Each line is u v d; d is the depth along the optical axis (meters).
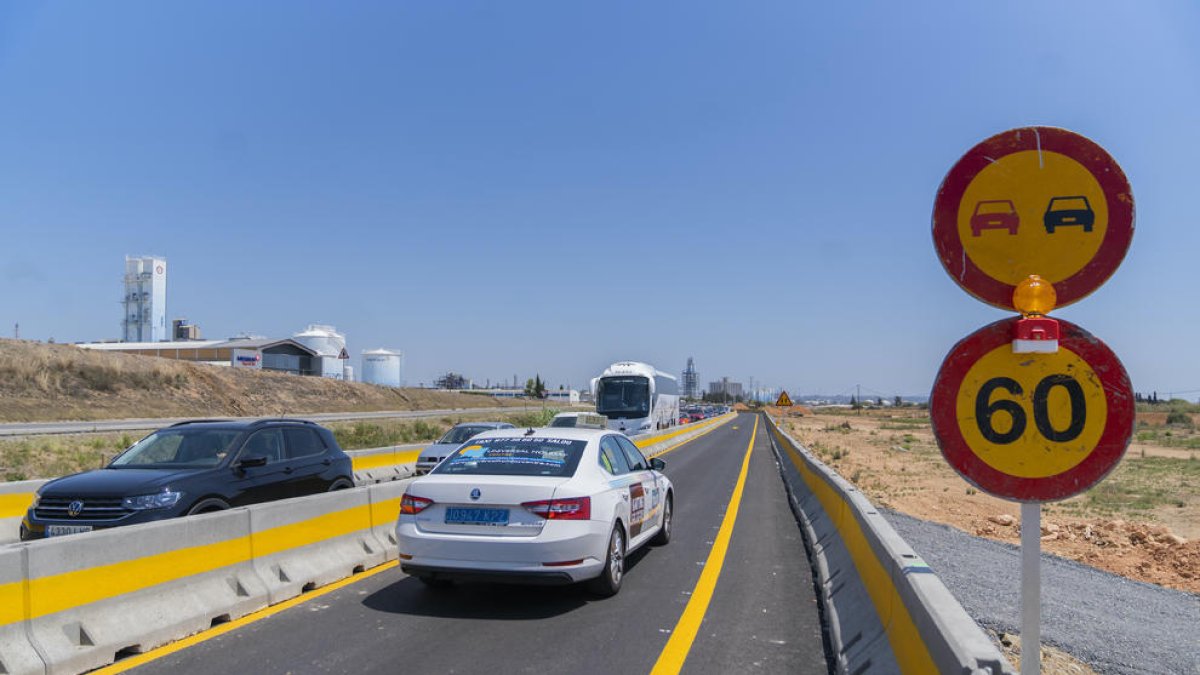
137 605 6.01
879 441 50.16
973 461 3.38
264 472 9.98
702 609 7.39
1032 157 3.40
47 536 8.20
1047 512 19.14
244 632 6.44
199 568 6.66
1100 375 3.28
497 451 8.15
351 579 8.41
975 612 7.52
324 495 8.49
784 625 6.88
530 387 141.25
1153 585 10.79
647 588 8.26
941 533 12.59
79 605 5.54
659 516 10.42
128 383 47.25
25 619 5.16
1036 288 3.31
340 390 71.06
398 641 6.28
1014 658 6.26
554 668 5.70
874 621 5.33
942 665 3.32
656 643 6.32
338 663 5.73
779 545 10.84
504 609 7.32
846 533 7.89
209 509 8.98
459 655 5.96
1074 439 3.29
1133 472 29.22
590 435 8.67
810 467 13.79
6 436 26.88
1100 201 3.32
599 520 7.48
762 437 48.62
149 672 5.46
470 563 7.10
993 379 3.38
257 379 61.59
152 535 6.20
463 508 7.27
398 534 7.44
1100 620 8.07
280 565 7.66
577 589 8.20
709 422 63.84
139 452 9.81
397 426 44.59
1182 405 107.38
